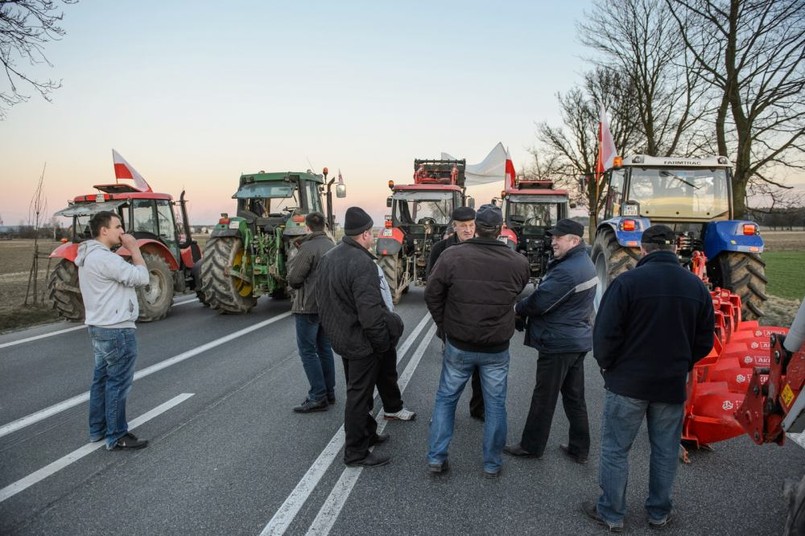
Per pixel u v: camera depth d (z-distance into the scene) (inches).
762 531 106.7
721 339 135.4
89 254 138.7
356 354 132.1
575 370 135.4
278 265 337.7
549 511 114.2
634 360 103.3
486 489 123.5
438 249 208.4
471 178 603.5
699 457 139.6
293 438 151.4
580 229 132.4
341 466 134.4
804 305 86.0
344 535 104.8
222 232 330.6
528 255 414.0
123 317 141.4
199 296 379.6
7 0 307.7
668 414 104.1
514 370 220.1
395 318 135.9
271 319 334.0
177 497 119.0
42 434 154.3
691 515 112.7
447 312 126.6
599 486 120.9
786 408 92.7
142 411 172.1
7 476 129.1
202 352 248.1
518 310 139.0
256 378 207.2
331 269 134.2
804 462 136.6
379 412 173.8
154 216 360.8
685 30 558.6
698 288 103.0
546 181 498.6
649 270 103.8
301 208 355.6
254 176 353.4
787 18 434.6
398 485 125.0
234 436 152.7
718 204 265.3
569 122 910.4
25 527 107.5
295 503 116.6
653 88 682.8
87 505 115.9
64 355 245.1
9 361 234.5
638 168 272.2
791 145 453.7
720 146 497.7
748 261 239.0
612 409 106.2
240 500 117.7
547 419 136.2
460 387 129.6
